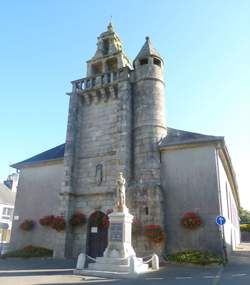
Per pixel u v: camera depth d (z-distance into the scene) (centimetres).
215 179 1606
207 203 1582
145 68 2006
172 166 1744
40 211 2077
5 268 1320
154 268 1284
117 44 2388
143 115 1889
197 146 1714
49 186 2120
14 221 2144
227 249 1617
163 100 1970
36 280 981
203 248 1508
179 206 1642
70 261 1622
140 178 1750
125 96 1958
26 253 1850
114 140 1933
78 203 1900
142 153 1805
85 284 905
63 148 2300
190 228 1557
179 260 1434
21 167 2295
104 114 2050
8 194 3984
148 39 2148
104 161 1914
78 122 2109
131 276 1062
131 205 1681
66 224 1809
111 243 1279
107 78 2130
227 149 1773
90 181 1917
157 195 1650
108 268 1162
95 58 2356
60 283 924
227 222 1831
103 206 1808
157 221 1597
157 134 1839
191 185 1655
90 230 1827
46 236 1975
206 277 1030
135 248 1585
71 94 2180
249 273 1112
